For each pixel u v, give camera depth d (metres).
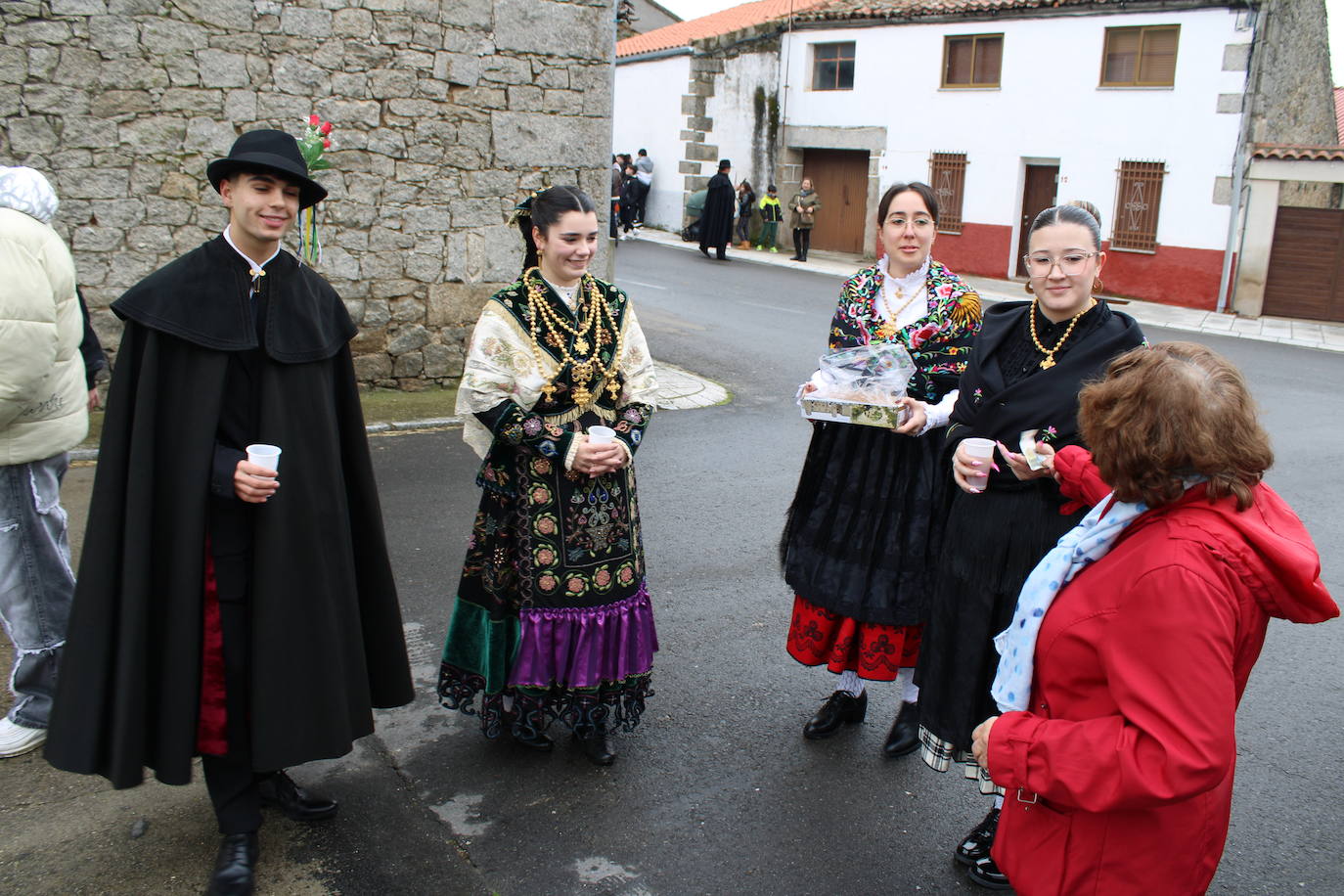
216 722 2.61
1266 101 16.12
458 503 5.73
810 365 10.55
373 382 8.20
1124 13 16.55
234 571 2.58
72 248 6.99
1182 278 16.91
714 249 21.73
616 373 3.16
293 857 2.81
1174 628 1.65
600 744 3.34
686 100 22.78
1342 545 5.87
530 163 8.41
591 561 3.12
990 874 2.81
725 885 2.78
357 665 2.78
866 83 20.33
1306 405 9.99
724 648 4.21
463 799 3.12
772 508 5.99
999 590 2.69
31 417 3.04
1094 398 1.84
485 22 7.98
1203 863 1.84
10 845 2.81
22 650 3.17
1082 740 1.75
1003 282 18.69
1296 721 3.86
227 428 2.55
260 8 7.23
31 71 6.68
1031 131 18.06
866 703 3.68
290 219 2.56
